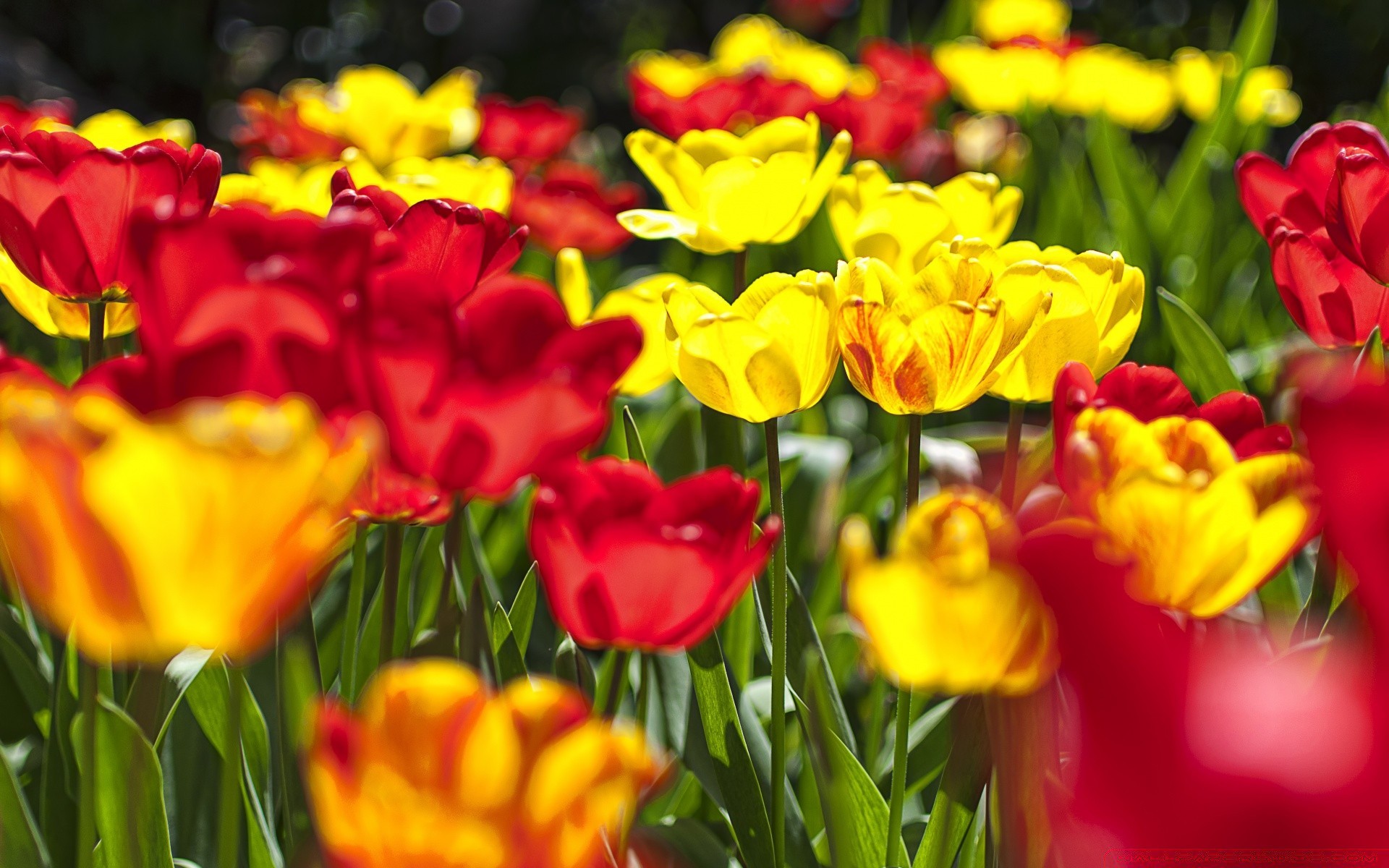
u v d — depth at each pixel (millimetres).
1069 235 3303
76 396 1286
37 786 1646
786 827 1552
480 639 1479
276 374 1306
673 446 2338
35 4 8977
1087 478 1342
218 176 1505
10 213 1463
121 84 9070
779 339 1451
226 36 9242
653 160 1726
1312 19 8055
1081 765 1251
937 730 1681
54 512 1252
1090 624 1243
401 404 1328
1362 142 1606
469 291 1479
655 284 1626
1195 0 7910
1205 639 1264
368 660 1572
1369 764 1232
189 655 1518
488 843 1261
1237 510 1320
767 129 1749
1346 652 1271
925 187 1655
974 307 1439
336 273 1326
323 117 2805
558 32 9570
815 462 2420
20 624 1678
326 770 1269
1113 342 1527
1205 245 3266
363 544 1501
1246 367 2855
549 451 1347
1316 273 1579
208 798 1568
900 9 7402
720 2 9414
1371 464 1247
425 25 9422
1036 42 3650
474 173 1733
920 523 1293
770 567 1600
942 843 1432
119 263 1480
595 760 1269
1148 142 7160
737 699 1587
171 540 1253
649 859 1489
